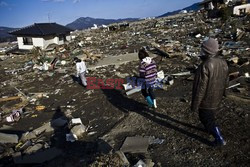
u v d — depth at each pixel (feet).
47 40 101.40
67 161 17.04
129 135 18.70
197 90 12.79
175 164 14.26
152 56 51.44
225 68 12.79
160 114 21.40
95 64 50.29
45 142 20.66
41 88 39.73
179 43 65.57
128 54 58.54
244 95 22.31
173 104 23.25
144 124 20.10
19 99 35.42
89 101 29.96
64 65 56.90
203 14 148.25
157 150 15.98
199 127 17.89
